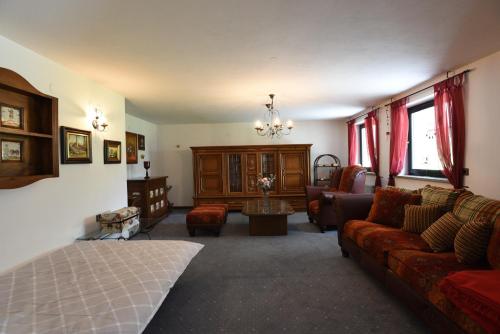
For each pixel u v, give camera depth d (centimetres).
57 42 209
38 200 226
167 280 167
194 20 180
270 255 308
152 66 263
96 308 132
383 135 446
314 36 207
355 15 178
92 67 263
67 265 183
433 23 189
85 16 172
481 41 220
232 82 319
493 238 165
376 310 192
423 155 372
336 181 515
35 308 132
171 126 641
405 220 246
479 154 260
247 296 214
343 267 271
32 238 220
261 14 174
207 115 536
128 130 517
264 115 548
